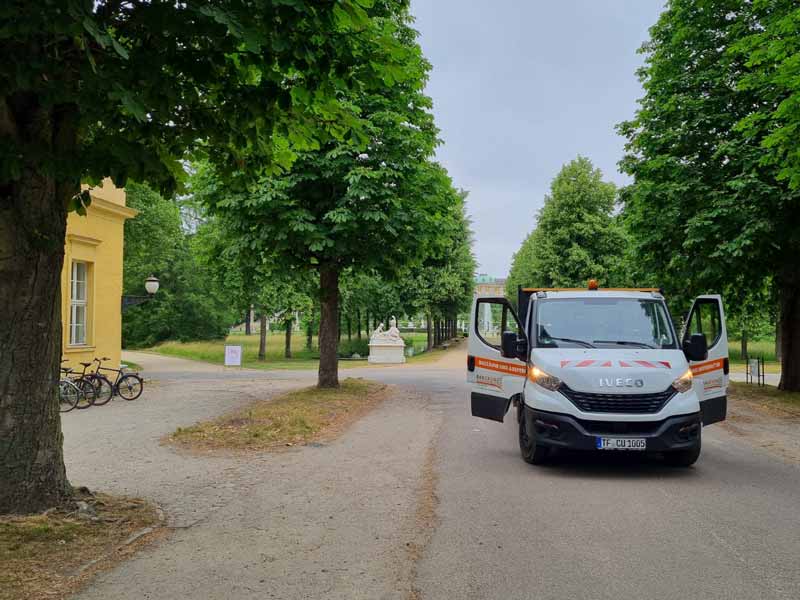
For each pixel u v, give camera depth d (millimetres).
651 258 18094
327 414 12656
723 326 8867
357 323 57062
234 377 24266
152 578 4465
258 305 40219
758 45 10930
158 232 33844
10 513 5426
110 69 4707
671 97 16656
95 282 18625
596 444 7379
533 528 5609
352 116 6359
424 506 6344
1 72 4250
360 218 13977
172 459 8727
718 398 8742
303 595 4191
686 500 6547
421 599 4129
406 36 15484
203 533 5508
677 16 17031
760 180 14281
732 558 4859
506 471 7926
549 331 8617
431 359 38562
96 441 10102
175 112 5930
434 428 11414
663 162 16219
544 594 4199
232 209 14289
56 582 4316
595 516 5969
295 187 14266
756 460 8727
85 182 5781
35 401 5570
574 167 40344
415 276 45250
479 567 4688
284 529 5629
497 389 9023
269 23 4926
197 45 5453
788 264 16234
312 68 5430
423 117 15883
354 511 6184
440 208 16328
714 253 14773
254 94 5656
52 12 3908
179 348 46625
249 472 7922
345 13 5082
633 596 4168
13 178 4820
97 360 15945
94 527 5438
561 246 39812
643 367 7621
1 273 5395
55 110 5332
